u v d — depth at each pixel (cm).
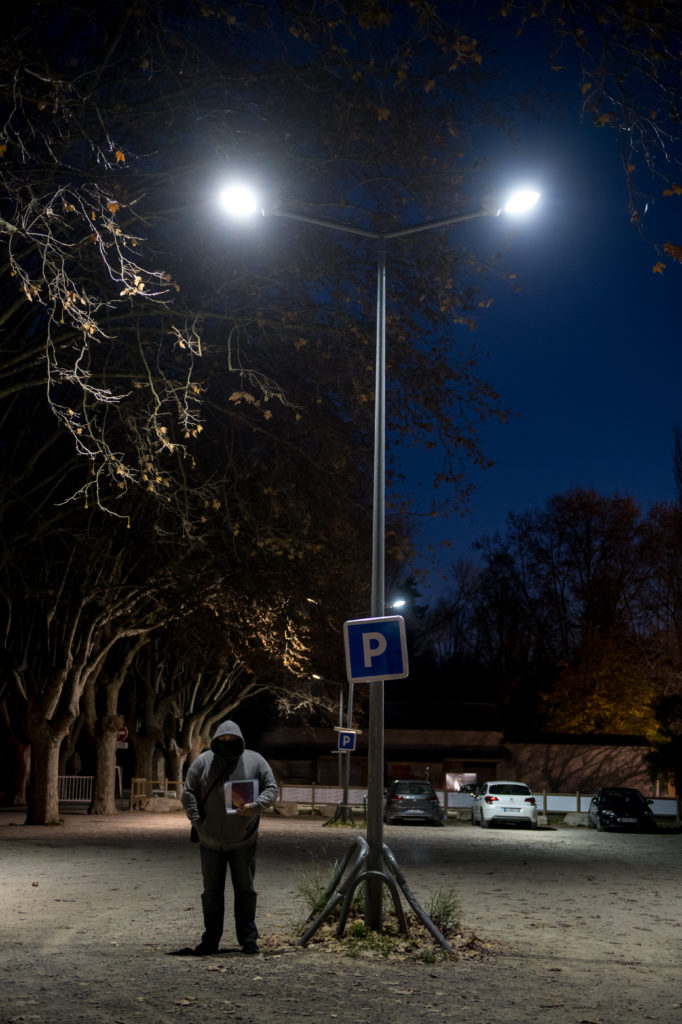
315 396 2019
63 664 3130
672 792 5328
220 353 1967
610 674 6012
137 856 2042
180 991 755
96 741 3822
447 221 1315
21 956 901
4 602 3338
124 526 2869
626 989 820
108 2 1489
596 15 1065
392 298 1792
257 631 3297
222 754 919
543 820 4316
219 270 1812
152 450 1762
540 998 771
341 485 2205
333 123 1584
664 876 1936
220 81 1505
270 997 741
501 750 6225
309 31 1396
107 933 1045
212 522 2688
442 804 5141
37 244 1345
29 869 1764
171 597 3164
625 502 6712
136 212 1622
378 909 991
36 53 1304
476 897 1463
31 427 2525
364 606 2966
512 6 1125
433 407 1852
